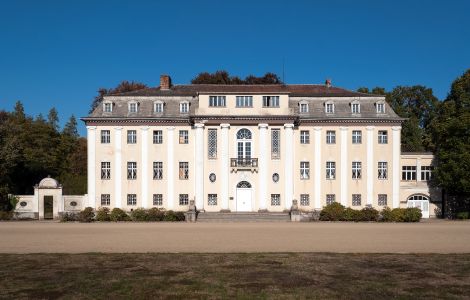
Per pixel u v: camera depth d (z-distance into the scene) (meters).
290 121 57.22
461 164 54.22
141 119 58.00
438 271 20.34
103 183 58.00
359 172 58.44
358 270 20.56
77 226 42.06
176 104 59.59
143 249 27.09
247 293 16.72
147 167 58.19
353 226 42.19
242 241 30.77
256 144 57.62
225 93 57.22
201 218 51.53
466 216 55.75
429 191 59.91
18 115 92.12
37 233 35.69
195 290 17.12
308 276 19.38
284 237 32.97
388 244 29.34
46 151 85.50
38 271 20.28
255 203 57.31
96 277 19.12
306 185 58.09
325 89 63.91
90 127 58.22
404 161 60.97
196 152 57.38
